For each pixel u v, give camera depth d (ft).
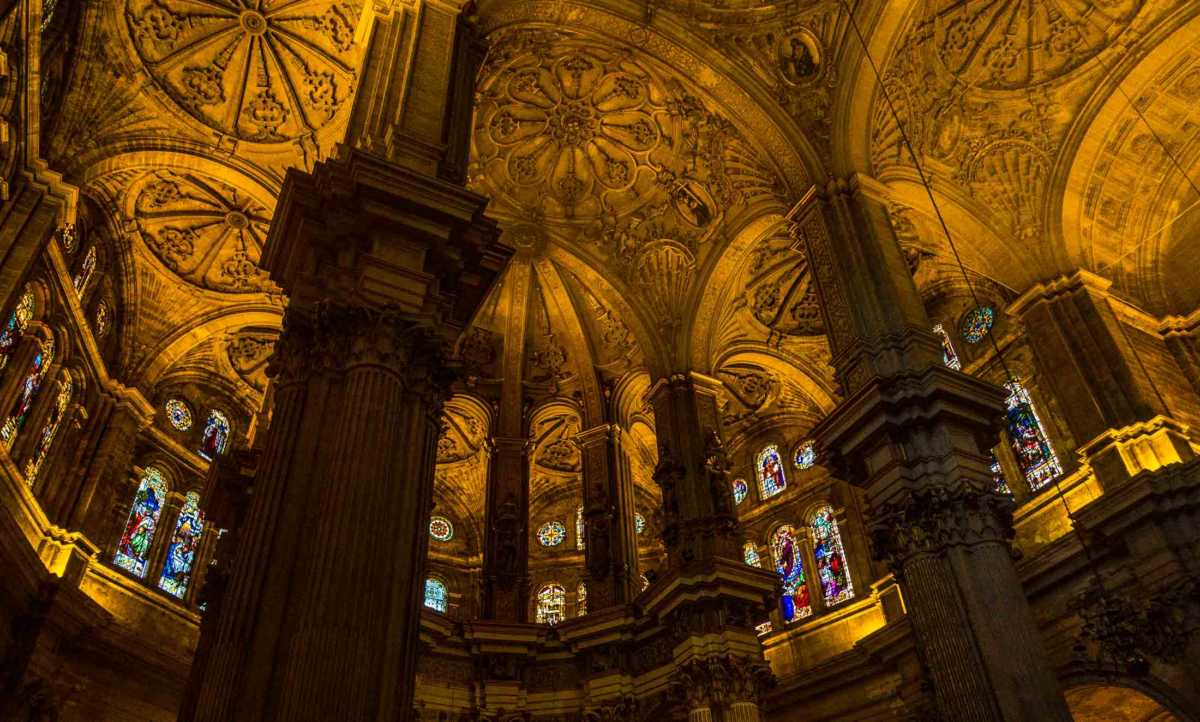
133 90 62.28
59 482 63.41
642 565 90.27
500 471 76.18
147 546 70.13
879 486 45.24
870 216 58.13
